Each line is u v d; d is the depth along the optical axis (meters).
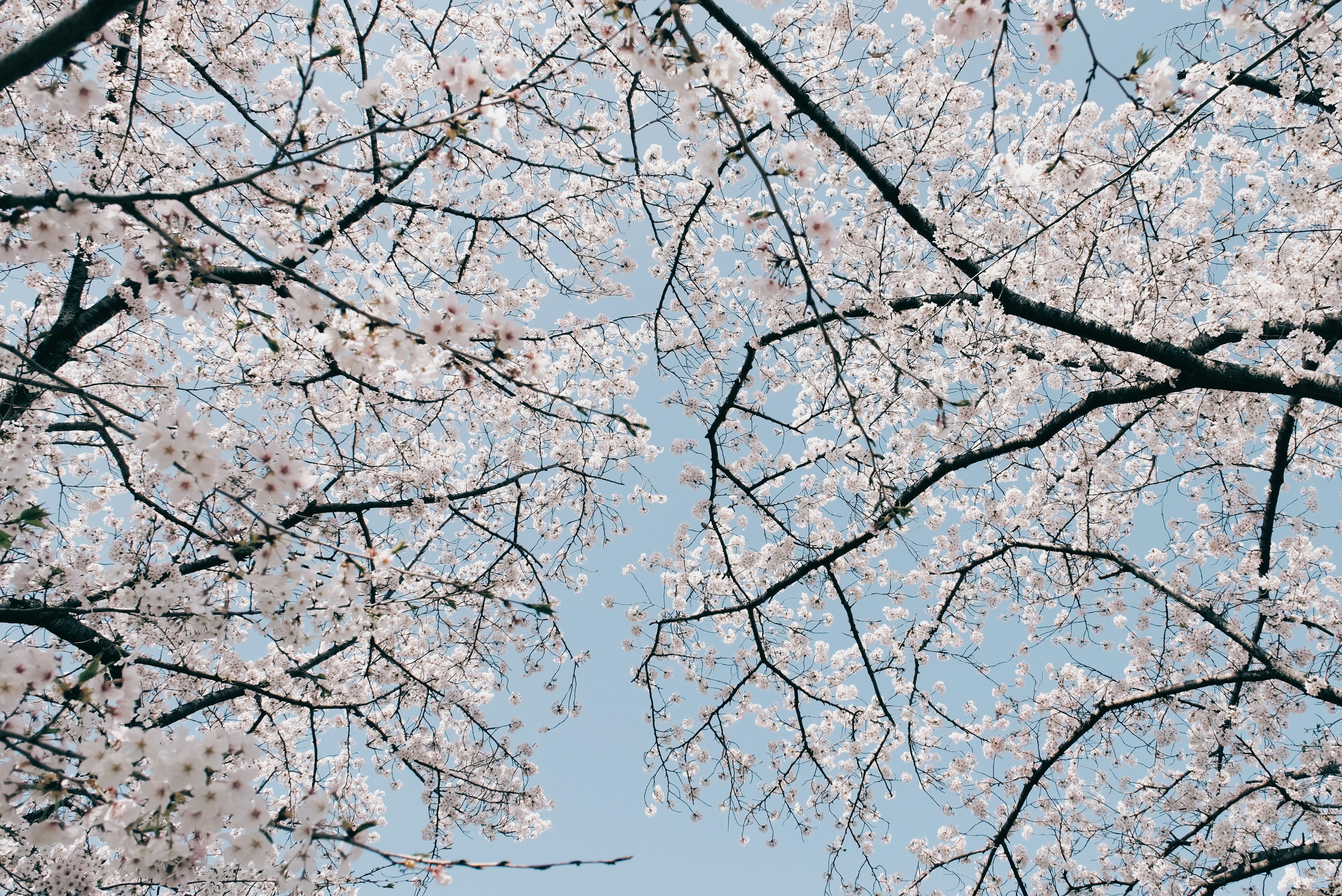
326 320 2.85
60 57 2.78
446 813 7.11
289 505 5.39
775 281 3.48
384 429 7.19
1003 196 5.81
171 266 2.82
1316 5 3.71
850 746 7.45
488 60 3.02
